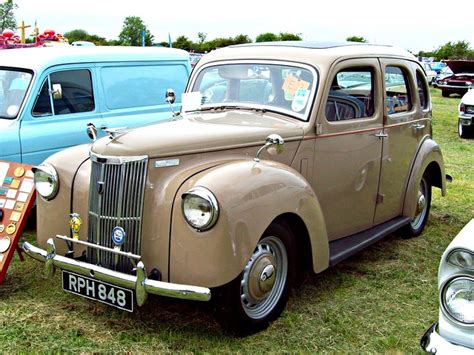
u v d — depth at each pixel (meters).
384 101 4.62
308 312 3.75
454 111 17.77
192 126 3.60
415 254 4.97
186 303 3.81
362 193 4.50
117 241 3.20
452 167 8.98
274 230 3.40
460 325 2.21
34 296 3.92
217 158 3.41
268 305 3.53
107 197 3.22
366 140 4.42
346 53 4.24
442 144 11.43
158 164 3.17
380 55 4.63
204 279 2.99
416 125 5.16
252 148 3.60
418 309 3.88
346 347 3.33
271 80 4.20
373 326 3.60
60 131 5.66
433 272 4.56
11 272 4.34
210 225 2.96
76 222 3.43
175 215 3.08
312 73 4.02
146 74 6.66
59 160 3.67
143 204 3.15
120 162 3.15
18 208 4.05
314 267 3.67
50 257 3.44
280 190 3.33
